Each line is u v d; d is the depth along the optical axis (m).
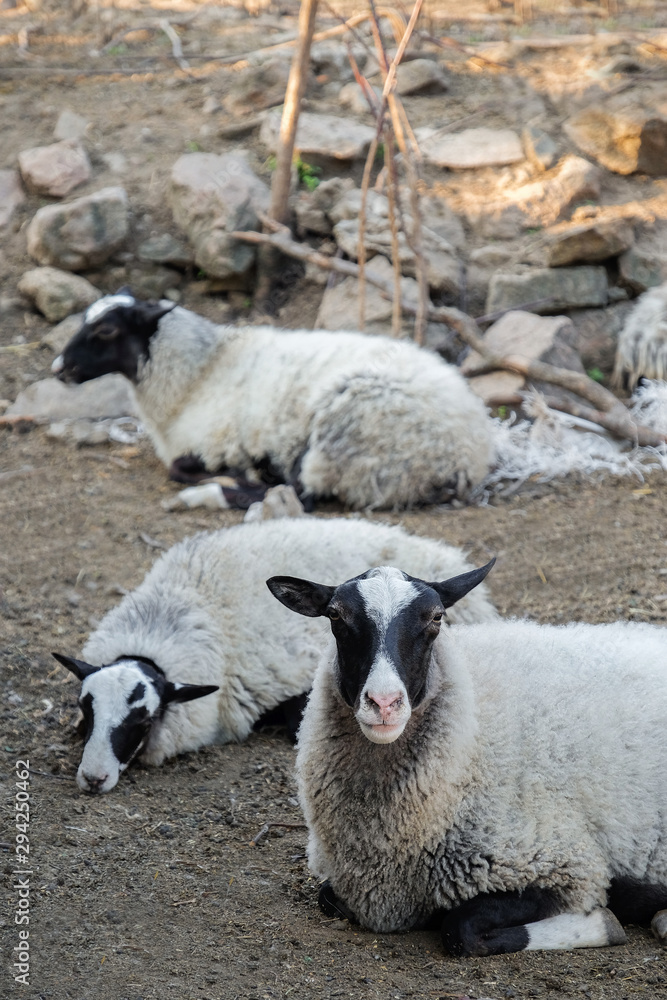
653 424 9.09
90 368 8.74
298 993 3.36
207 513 7.99
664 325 9.53
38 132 12.51
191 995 3.36
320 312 10.38
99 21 15.26
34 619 6.39
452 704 3.74
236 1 15.48
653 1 15.21
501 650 4.15
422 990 3.35
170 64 13.61
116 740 4.95
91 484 8.52
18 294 11.10
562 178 11.07
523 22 14.40
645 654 4.18
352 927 3.84
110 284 11.18
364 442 7.89
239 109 12.47
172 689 5.18
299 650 5.58
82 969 3.52
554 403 8.95
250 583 5.66
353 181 11.47
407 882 3.74
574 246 10.17
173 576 5.82
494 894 3.66
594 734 3.82
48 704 5.61
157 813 4.74
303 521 6.11
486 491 8.26
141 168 11.88
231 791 4.99
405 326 9.89
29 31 14.85
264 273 11.00
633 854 3.72
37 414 9.68
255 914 3.91
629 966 3.47
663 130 11.23
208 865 4.28
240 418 8.41
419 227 9.34
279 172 10.77
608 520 7.62
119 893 4.04
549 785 3.74
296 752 5.44
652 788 3.75
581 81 12.38
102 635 5.61
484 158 11.49
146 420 8.95
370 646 3.59
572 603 6.53
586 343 10.01
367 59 12.77
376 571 3.86
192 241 11.15
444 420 7.87
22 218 11.62
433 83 12.47
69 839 4.42
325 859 3.90
